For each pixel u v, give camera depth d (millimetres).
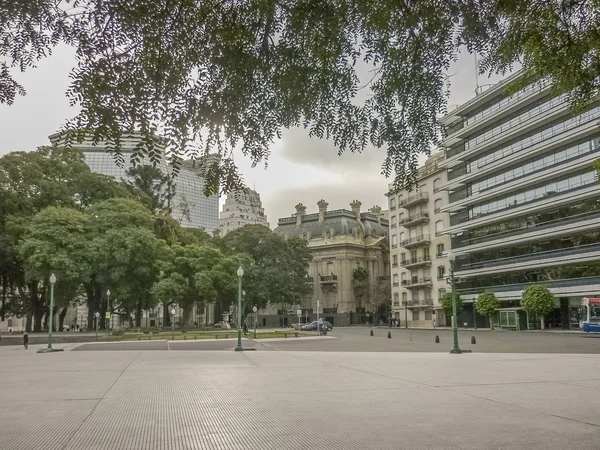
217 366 17297
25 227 44531
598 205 47438
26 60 6062
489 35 6645
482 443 6340
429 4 5883
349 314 96250
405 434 6871
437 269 72125
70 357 22953
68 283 44812
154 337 42719
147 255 49250
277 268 71375
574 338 36938
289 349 29359
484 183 61688
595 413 8281
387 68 6422
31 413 8688
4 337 41000
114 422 7863
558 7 7293
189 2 5551
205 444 6453
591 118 46531
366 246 101438
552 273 52375
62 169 51750
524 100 53219
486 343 32281
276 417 8117
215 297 56719
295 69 6184
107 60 5434
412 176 6766
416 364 17266
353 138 6691
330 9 5781
